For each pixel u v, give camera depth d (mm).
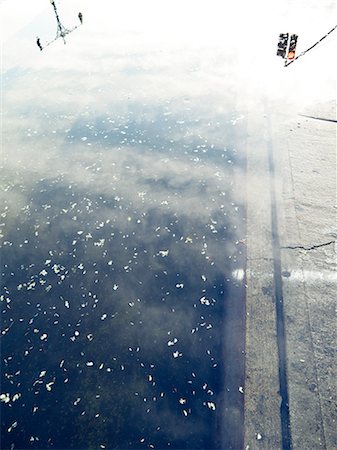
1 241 7098
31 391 4797
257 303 5559
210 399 4527
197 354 5016
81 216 7500
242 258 6277
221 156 8719
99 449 4199
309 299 5488
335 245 6184
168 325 5410
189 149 9094
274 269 6008
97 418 4469
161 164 8703
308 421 4234
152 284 6027
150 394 4637
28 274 6422
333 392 4445
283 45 11492
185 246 6617
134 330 5395
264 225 6789
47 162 9188
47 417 4527
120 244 6801
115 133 10055
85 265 6473
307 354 4844
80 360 5098
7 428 4457
